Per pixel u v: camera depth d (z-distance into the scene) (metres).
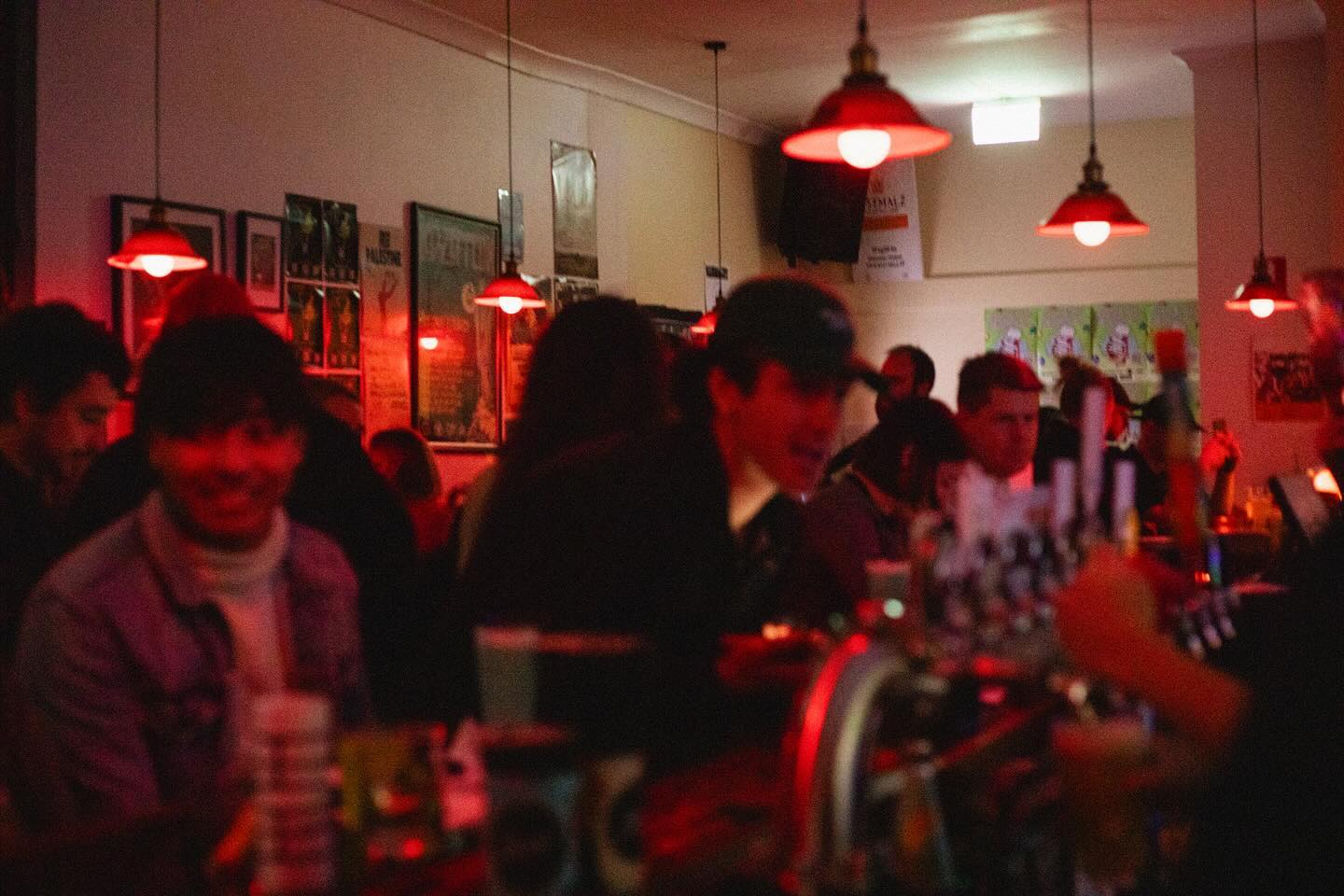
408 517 3.47
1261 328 9.73
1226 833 1.37
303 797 1.18
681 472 1.80
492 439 8.69
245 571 1.85
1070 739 1.54
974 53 9.74
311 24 7.28
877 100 3.47
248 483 1.78
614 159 10.05
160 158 6.39
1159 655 1.46
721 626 1.86
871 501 2.97
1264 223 9.74
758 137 11.94
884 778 1.42
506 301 7.66
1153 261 12.12
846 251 12.56
